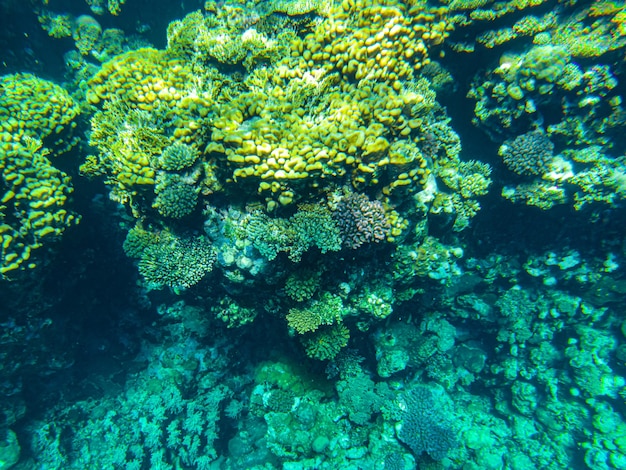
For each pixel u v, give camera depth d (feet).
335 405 24.58
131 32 32.40
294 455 23.02
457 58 23.89
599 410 24.99
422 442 22.84
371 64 17.06
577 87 20.61
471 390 31.86
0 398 22.61
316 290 19.27
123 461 25.00
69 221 20.02
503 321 28.94
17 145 18.53
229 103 16.78
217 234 18.75
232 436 29.22
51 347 23.45
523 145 22.49
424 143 21.08
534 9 20.51
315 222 16.22
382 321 25.02
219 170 17.21
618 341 25.58
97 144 18.90
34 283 20.20
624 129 20.86
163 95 17.58
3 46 26.78
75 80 30.94
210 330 28.17
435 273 22.66
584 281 25.75
